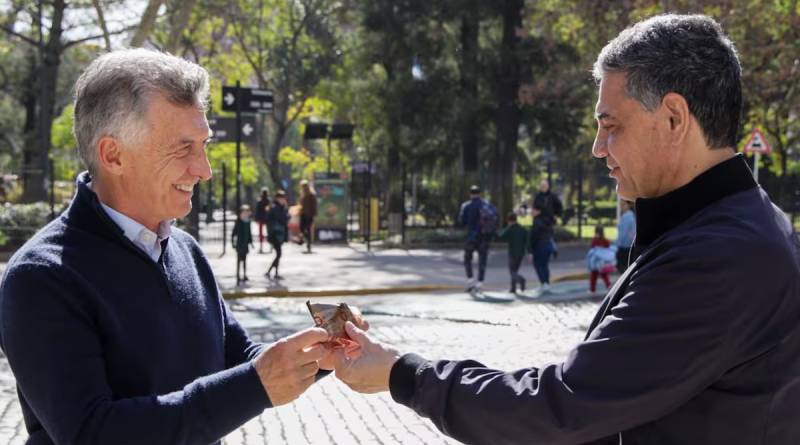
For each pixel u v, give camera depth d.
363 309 13.19
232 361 2.72
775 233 1.92
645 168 2.04
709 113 1.98
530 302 14.15
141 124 2.22
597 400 1.86
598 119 2.11
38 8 26.52
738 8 17.84
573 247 25.77
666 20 2.04
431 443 6.13
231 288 15.60
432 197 30.45
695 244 1.86
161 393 2.26
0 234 21.69
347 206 28.20
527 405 1.92
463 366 2.06
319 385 7.89
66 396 2.03
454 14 26.67
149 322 2.24
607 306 2.07
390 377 2.12
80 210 2.24
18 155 35.84
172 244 2.49
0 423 6.57
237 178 16.48
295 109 48.25
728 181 1.99
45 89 27.44
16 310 2.07
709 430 1.87
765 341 1.85
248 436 6.30
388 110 28.11
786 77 19.30
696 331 1.82
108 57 2.28
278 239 17.38
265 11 41.44
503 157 26.80
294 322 11.95
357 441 6.18
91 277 2.17
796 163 38.22
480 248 15.45
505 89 25.98
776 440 1.87
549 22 21.89
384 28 28.06
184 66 2.31
